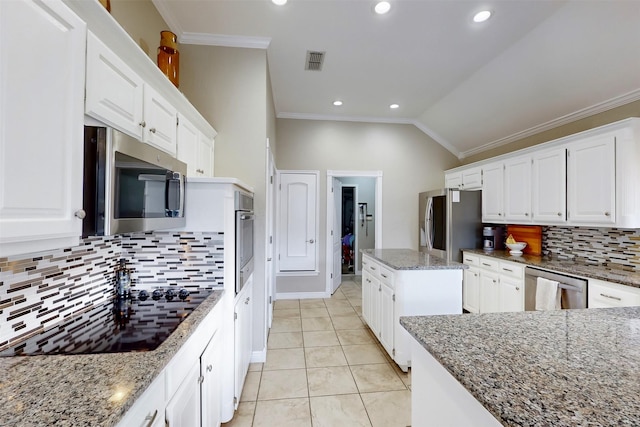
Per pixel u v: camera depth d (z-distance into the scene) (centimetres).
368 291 315
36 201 73
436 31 240
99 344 108
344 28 238
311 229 446
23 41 70
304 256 445
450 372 84
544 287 262
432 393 104
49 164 77
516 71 282
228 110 257
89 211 97
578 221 259
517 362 86
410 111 425
